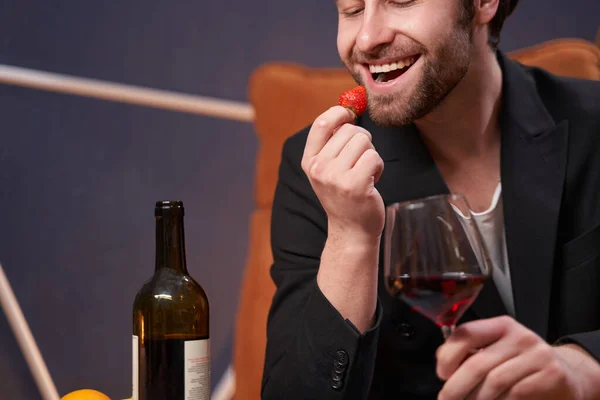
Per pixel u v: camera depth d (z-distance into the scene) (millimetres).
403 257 785
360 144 937
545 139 1181
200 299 893
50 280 2230
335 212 951
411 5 1053
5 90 2217
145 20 2367
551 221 1138
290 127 1635
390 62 1074
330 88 1627
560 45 1518
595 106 1218
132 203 2330
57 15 2289
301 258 1201
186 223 2354
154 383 843
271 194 1644
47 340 2209
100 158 2309
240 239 2408
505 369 746
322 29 2420
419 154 1185
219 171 2404
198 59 2402
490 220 1188
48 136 2262
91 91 2166
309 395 958
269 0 2439
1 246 2189
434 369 1149
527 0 2320
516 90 1210
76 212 2273
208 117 2402
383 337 1167
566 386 757
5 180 2211
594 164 1184
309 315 964
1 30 2227
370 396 1182
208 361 866
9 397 2113
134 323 882
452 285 762
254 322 1599
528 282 1133
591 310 1143
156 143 2355
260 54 2438
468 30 1091
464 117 1168
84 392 910
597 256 1147
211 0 2420
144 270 2330
